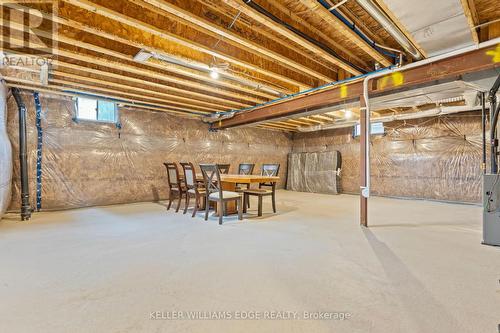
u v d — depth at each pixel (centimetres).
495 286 180
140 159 566
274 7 233
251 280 190
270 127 804
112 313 148
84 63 334
